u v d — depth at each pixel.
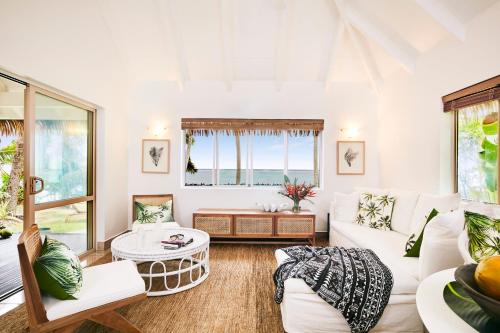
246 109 4.64
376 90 4.48
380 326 1.85
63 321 1.58
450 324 0.86
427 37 3.22
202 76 4.57
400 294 1.88
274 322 2.10
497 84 2.42
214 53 4.21
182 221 4.61
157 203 4.34
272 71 4.50
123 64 4.31
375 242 2.79
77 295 1.67
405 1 2.97
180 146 4.62
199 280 2.76
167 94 4.62
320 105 4.64
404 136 3.90
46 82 2.69
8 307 2.26
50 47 2.74
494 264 0.79
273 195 4.62
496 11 2.41
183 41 4.05
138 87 4.59
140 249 2.57
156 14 3.67
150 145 4.58
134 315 2.17
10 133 3.36
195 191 4.61
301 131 4.70
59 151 3.08
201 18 3.74
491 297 0.78
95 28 3.52
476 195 2.84
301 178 4.80
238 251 3.84
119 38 3.97
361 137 4.66
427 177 3.42
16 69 2.36
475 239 1.58
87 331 1.97
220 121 4.59
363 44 4.02
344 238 3.42
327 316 1.83
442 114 3.17
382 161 4.51
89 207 3.67
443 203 2.68
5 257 3.20
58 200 3.08
